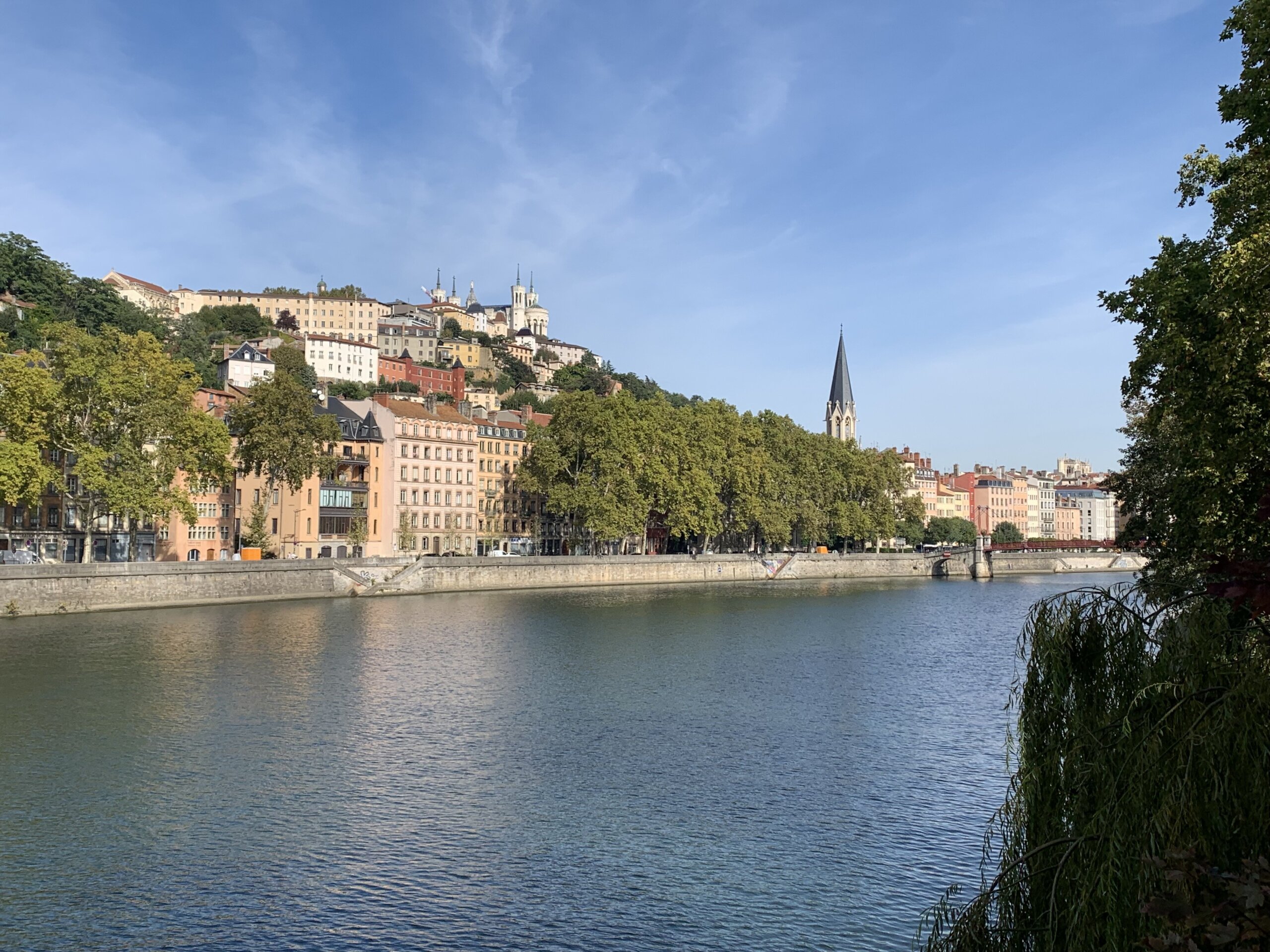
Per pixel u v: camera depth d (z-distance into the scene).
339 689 56.69
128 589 91.12
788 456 183.62
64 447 91.31
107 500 91.19
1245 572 13.65
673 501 152.50
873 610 112.69
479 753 43.31
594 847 32.34
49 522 109.62
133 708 50.94
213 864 30.75
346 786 38.34
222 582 99.94
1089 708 18.27
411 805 36.25
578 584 140.12
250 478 134.00
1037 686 18.89
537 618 95.62
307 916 27.36
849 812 35.91
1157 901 12.17
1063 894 15.81
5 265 187.25
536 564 134.88
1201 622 17.86
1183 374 29.44
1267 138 30.56
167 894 28.58
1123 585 21.53
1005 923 16.88
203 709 51.03
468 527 167.75
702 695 56.53
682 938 26.42
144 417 90.88
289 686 57.22
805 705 54.06
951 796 37.78
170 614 90.06
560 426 146.62
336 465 121.12
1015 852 18.03
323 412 147.88
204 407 133.88
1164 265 33.06
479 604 109.62
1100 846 15.01
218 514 128.50
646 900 28.52
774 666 67.25
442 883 29.52
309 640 75.69
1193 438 29.67
